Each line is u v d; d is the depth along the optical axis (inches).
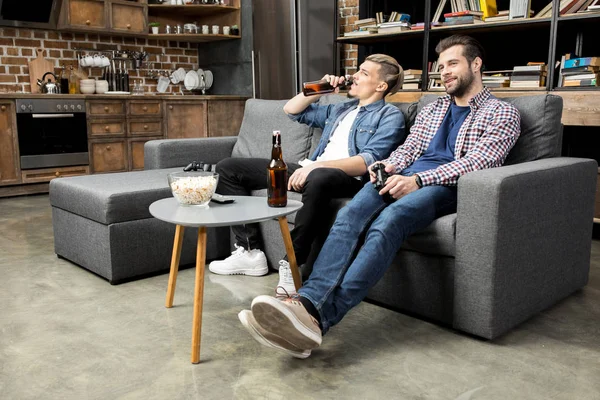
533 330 76.4
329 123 104.3
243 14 236.2
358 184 94.0
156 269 100.4
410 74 176.9
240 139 128.2
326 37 217.0
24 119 186.2
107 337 73.8
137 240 96.8
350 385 60.9
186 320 79.7
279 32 217.0
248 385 60.9
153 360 67.1
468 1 163.5
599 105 130.3
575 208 84.4
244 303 86.5
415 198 74.0
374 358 67.6
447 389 60.0
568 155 157.9
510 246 70.9
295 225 86.0
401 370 64.5
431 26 171.5
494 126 81.5
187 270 104.0
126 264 96.0
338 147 99.7
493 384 61.1
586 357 68.0
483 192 68.6
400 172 87.6
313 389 60.0
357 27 194.1
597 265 108.0
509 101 89.3
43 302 87.0
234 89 246.1
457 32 170.7
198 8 233.0
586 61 135.6
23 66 206.2
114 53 227.5
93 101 201.5
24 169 188.5
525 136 86.0
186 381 61.9
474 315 71.7
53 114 191.6
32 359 67.4
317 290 67.7
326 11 215.2
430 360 67.1
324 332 67.4
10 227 140.3
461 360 67.1
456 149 84.3
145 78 239.3
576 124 135.1
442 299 76.3
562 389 60.0
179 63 251.6
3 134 183.0
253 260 100.5
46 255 114.5
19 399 58.1
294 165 104.2
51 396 58.7
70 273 102.1
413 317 81.0
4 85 202.8
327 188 85.8
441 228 73.8
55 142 194.7
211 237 108.1
